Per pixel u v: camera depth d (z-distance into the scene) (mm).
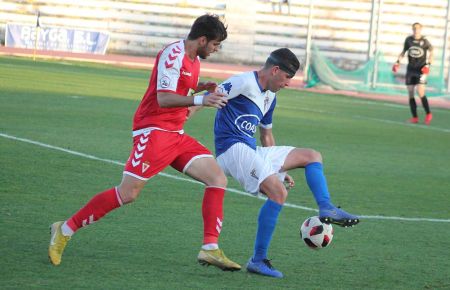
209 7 70562
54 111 27297
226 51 70688
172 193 16000
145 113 10633
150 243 12008
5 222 12555
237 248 12180
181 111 10703
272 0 70812
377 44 53812
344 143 26109
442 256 12594
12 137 20953
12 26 61469
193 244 12141
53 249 10383
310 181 11242
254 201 15914
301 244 12727
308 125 30344
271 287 10211
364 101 45438
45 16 68438
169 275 10375
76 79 41719
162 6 70000
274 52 11477
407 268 11672
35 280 9672
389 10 71188
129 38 69688
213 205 10703
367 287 10508
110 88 38406
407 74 35188
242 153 11312
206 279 10336
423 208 16625
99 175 17141
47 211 13547
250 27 70875
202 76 54688
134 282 9914
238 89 11391
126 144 21562
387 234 13945
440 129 33375
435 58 54688
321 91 50625
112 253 11281
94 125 24797
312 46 57688
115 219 13414
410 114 39281
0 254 10734
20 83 36125
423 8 71312
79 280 9820
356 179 19500
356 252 12461
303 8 71438
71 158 18797
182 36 70438
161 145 10547
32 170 16969
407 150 25812
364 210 15938
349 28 71688
